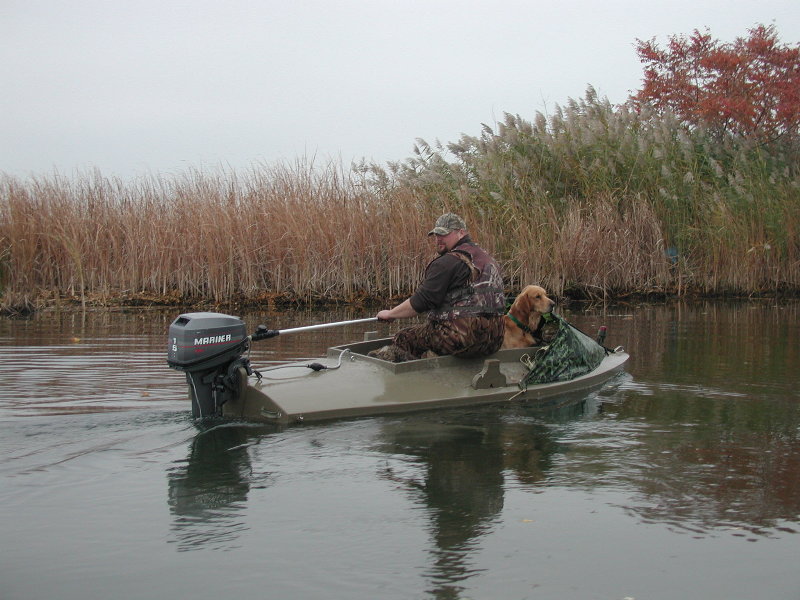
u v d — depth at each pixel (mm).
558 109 17703
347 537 3711
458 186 16453
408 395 6117
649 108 18656
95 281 15281
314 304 14820
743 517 3959
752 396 6684
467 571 3375
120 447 5082
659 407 6289
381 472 4621
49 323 11828
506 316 7637
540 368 6816
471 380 6512
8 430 5426
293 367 6355
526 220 15922
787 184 17922
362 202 15664
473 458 4902
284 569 3391
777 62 20906
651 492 4305
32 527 3826
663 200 16750
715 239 16594
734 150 18828
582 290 15797
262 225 15250
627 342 9945
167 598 3152
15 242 14500
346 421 5719
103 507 4078
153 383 7055
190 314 5789
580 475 4574
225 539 3689
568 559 3490
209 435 5352
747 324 11859
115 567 3414
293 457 4898
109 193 15812
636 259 16172
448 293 6605
